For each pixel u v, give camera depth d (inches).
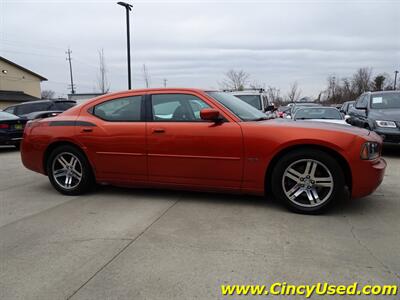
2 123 368.8
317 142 138.0
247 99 377.7
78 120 179.3
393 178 212.8
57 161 185.5
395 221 135.3
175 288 89.2
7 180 223.9
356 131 144.5
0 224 138.6
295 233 124.0
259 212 148.1
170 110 163.3
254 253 108.1
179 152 158.1
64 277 95.7
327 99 2188.7
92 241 119.6
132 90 173.8
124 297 85.7
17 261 105.9
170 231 127.7
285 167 144.1
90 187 184.7
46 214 150.6
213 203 162.2
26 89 1584.6
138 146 165.2
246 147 147.1
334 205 142.4
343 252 108.0
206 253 108.7
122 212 151.5
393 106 332.5
